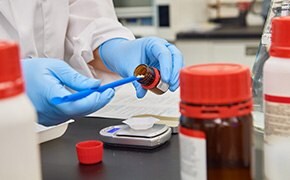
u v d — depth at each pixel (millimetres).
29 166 397
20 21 992
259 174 498
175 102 852
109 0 1153
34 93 623
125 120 726
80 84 623
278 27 476
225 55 2436
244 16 2752
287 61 472
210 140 402
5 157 381
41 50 1049
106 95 611
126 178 546
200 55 2471
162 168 571
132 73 770
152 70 693
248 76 411
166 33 2539
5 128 375
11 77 379
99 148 593
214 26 2688
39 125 663
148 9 2607
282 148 480
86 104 591
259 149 535
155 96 899
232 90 397
